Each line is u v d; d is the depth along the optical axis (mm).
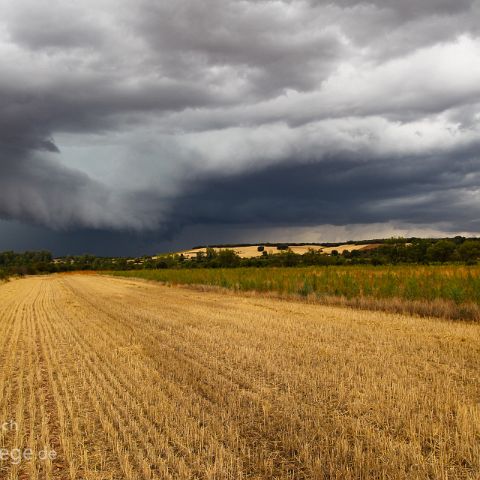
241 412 7395
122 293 36688
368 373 9305
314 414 7207
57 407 8023
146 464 5500
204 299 28500
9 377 10281
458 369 9727
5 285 62969
